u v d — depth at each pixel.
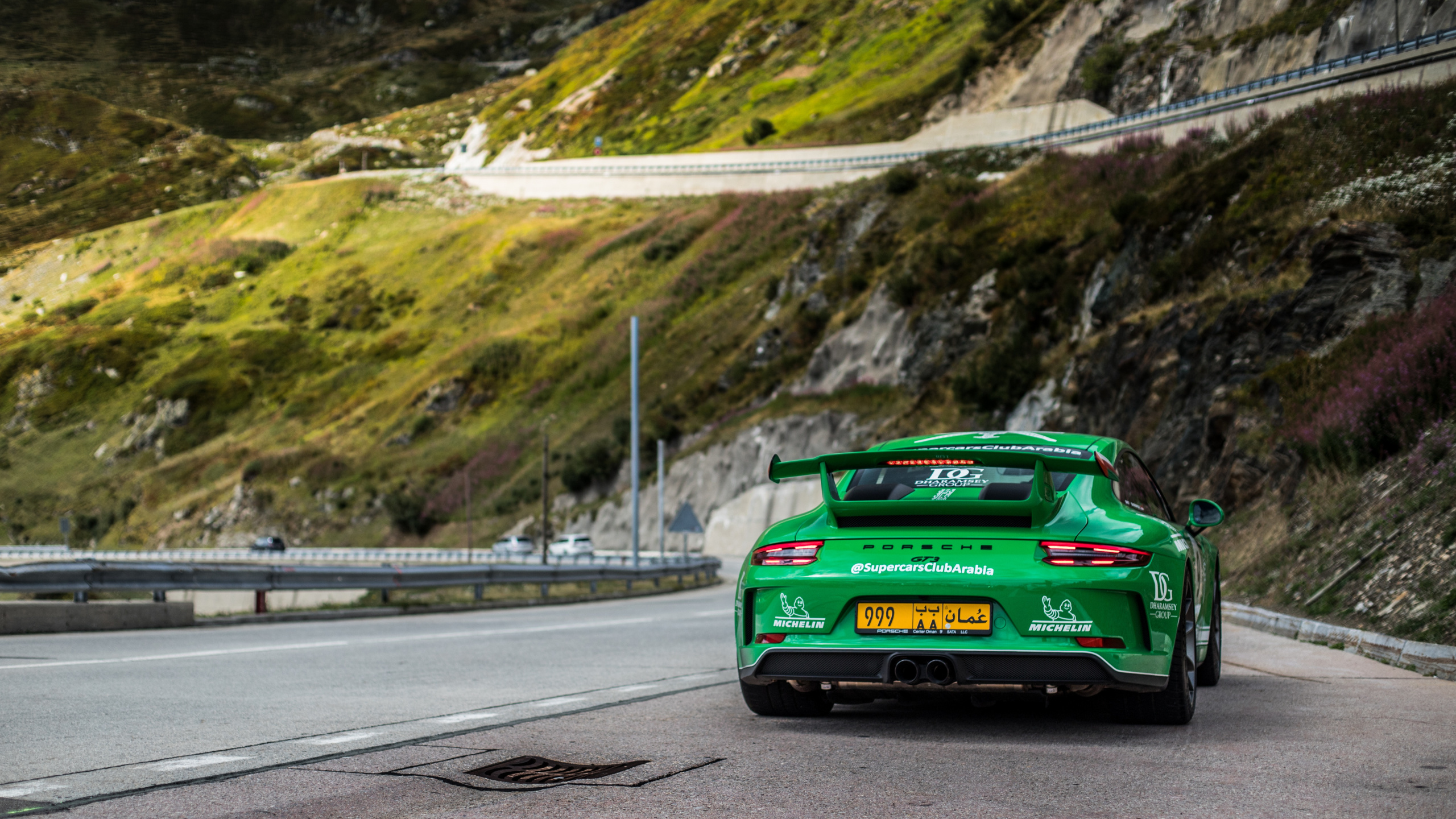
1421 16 48.38
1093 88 70.56
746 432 61.03
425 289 114.81
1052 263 47.50
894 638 5.51
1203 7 66.50
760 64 146.38
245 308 125.25
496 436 81.81
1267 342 27.28
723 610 19.81
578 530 68.38
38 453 108.06
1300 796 4.28
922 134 85.88
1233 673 9.04
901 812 4.05
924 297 57.28
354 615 19.50
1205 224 36.94
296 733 6.05
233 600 27.08
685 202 110.12
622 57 171.75
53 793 4.50
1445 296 20.66
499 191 139.12
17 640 13.20
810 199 90.44
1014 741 5.61
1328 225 28.66
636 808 4.17
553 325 92.06
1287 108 47.16
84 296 141.88
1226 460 25.00
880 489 6.16
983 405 45.94
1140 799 4.23
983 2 126.06
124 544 90.00
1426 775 4.69
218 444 99.94
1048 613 5.31
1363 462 16.92
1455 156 29.44
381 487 81.56
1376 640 10.27
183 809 4.22
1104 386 36.47
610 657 10.65
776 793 4.39
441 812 4.15
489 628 15.17
